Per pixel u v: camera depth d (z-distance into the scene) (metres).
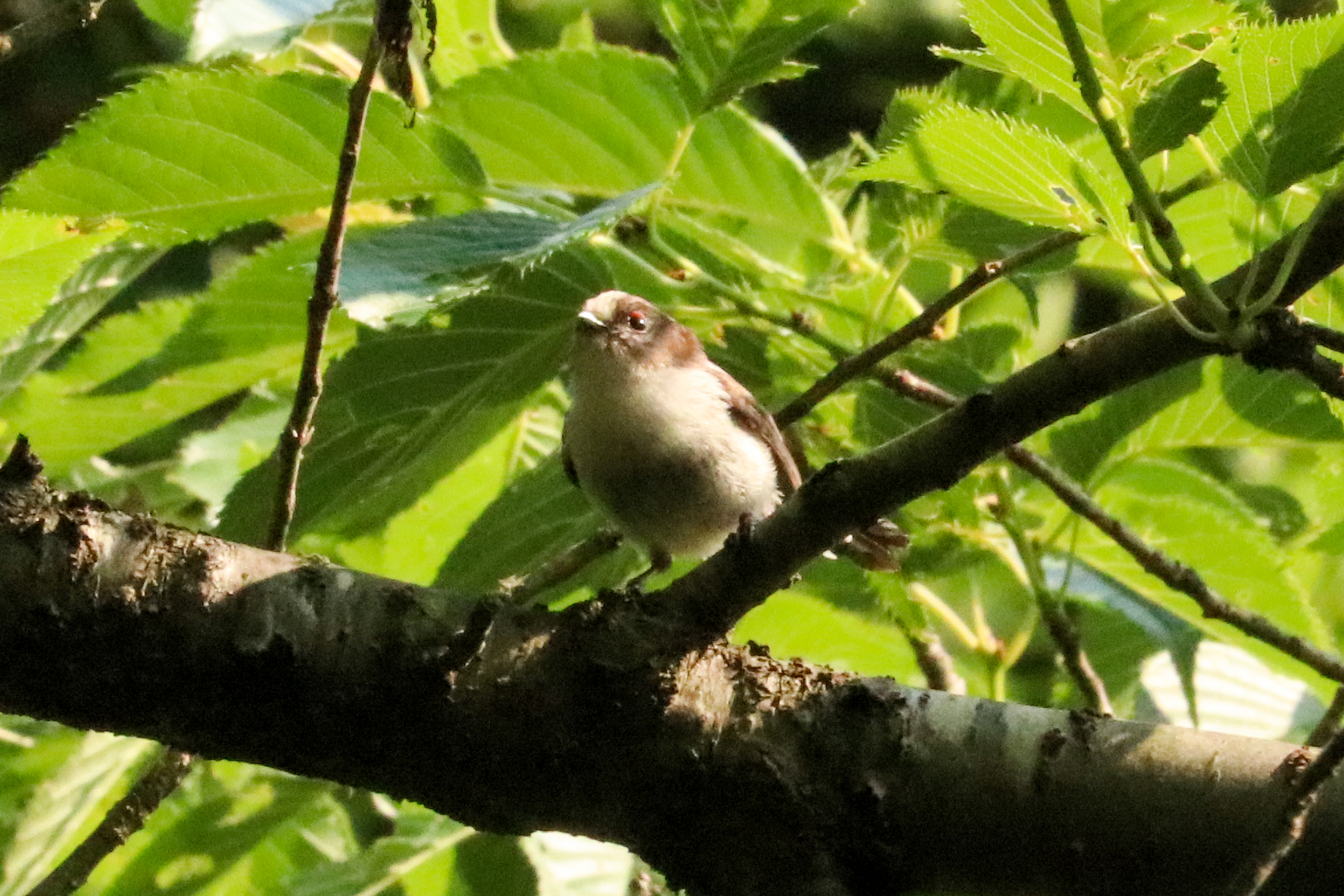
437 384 7.84
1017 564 8.63
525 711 5.73
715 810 5.73
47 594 5.60
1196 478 8.65
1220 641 9.09
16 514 5.68
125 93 6.82
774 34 7.23
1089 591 8.68
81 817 8.59
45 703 5.71
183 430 10.80
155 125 6.93
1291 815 4.84
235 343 8.25
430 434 7.97
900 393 7.61
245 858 9.37
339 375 7.71
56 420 8.38
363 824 11.19
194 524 9.84
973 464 5.47
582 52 7.53
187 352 8.25
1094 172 5.07
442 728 5.72
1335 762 4.81
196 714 5.73
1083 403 5.31
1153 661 9.55
